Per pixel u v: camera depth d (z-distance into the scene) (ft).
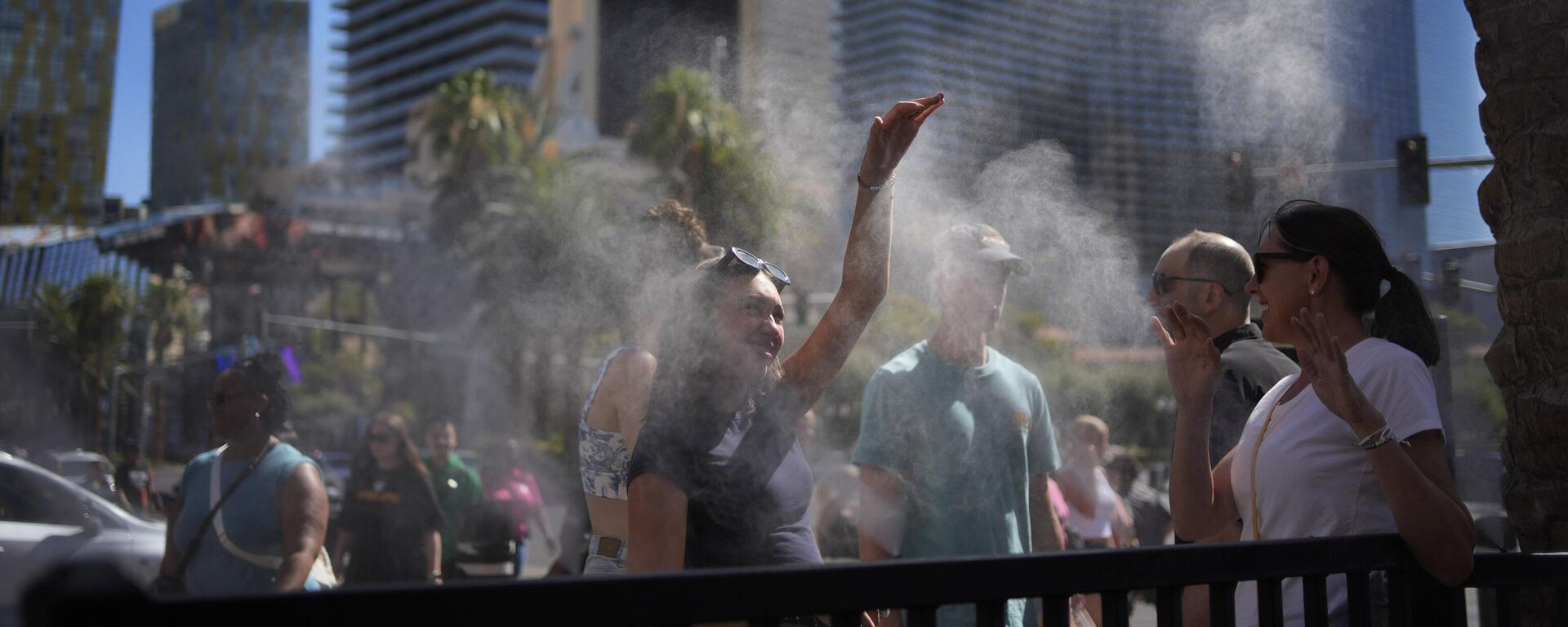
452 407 102.12
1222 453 7.86
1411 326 6.25
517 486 25.27
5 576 19.89
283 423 9.22
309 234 191.93
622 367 6.50
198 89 181.68
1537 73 7.32
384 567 18.01
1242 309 8.36
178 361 164.25
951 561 3.74
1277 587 4.78
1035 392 8.63
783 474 5.81
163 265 197.77
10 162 223.51
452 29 313.12
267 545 8.84
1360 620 5.10
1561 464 6.99
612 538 6.52
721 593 3.25
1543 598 6.92
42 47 226.17
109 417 179.42
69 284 195.52
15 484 21.49
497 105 97.40
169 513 9.24
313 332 182.80
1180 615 4.44
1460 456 14.03
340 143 206.28
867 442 8.08
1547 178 7.19
